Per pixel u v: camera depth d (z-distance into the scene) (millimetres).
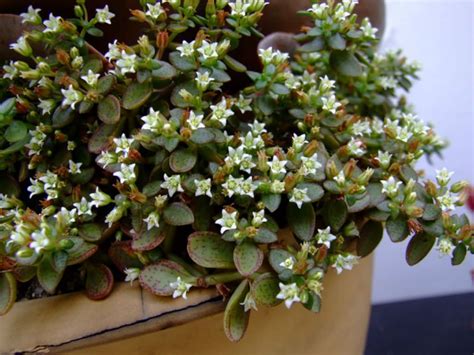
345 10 157
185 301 134
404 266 308
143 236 136
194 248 134
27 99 156
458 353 267
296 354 167
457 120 310
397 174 151
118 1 159
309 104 157
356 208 138
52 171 152
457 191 149
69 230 138
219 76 141
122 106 145
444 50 302
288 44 179
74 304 138
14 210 146
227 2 151
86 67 145
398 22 292
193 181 135
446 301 307
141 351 137
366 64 182
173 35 150
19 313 136
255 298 126
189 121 132
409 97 304
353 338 192
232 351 148
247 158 137
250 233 129
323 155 147
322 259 131
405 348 273
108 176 158
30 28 154
